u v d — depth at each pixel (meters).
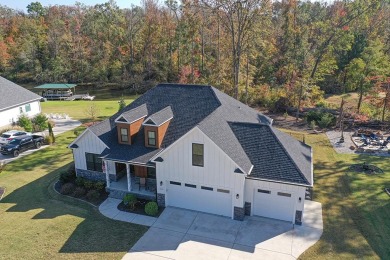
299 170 18.25
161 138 21.95
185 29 65.25
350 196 21.77
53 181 24.84
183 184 20.12
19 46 83.94
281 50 60.53
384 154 29.58
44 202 21.67
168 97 25.25
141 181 22.14
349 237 17.42
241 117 24.38
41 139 32.69
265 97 50.00
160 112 22.56
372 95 42.84
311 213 19.77
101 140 22.44
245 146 20.39
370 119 39.94
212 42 66.62
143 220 19.42
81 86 79.56
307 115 41.75
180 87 25.80
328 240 17.22
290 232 17.98
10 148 29.70
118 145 22.66
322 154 29.83
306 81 45.03
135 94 71.00
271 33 63.00
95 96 69.50
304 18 70.44
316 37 59.78
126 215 19.97
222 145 18.66
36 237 17.72
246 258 15.99
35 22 94.69
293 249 16.55
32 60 79.69
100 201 21.62
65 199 22.03
